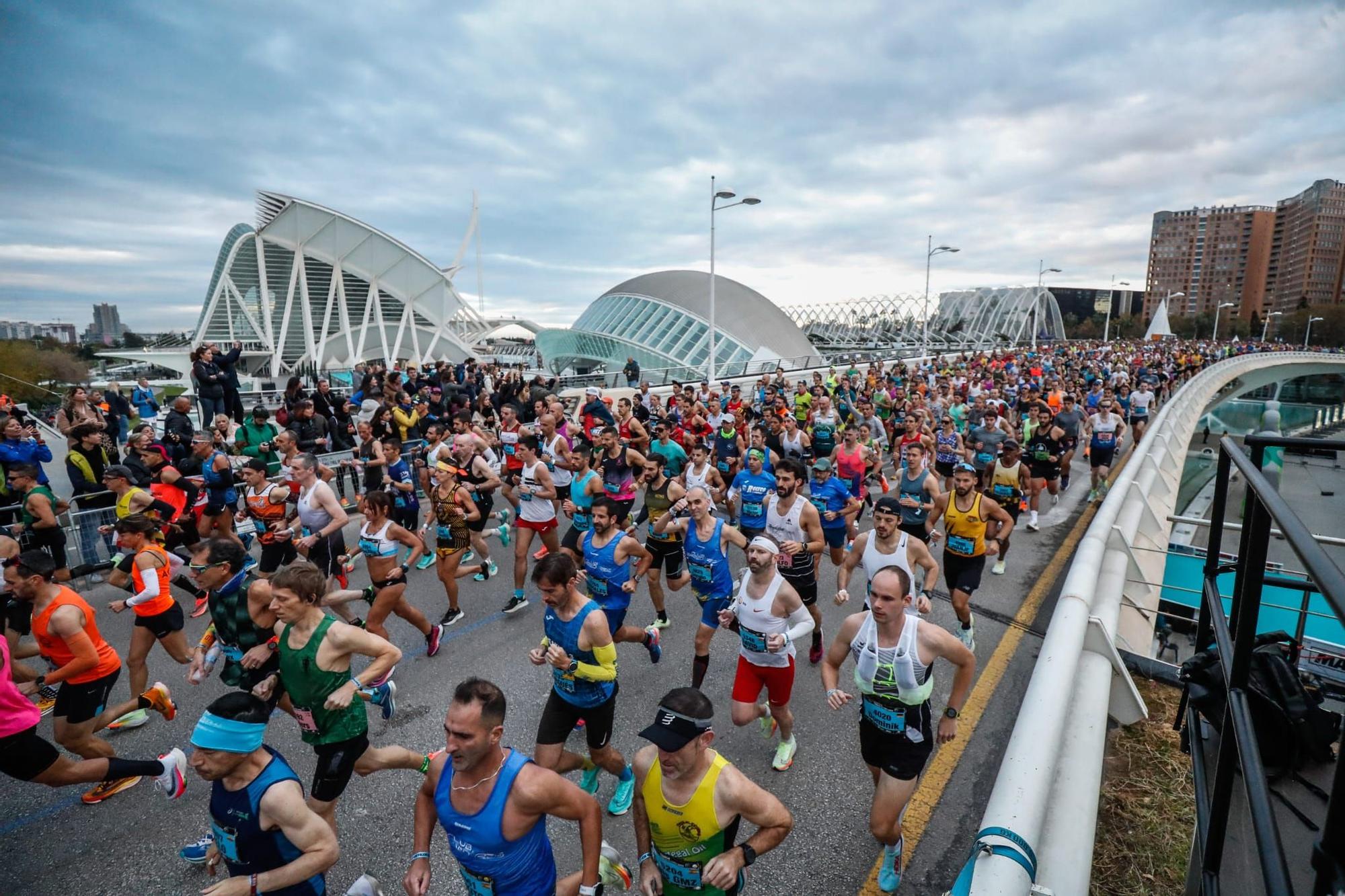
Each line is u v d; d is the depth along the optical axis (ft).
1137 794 14.42
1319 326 377.09
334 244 180.65
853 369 87.15
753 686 14.96
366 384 46.88
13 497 29.30
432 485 26.30
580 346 177.88
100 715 15.07
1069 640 15.38
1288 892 4.75
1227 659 8.61
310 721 12.21
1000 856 9.00
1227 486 10.85
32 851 13.51
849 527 24.25
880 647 11.71
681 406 49.73
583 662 12.96
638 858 13.14
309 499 21.53
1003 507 27.40
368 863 12.98
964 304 294.87
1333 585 4.09
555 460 31.35
